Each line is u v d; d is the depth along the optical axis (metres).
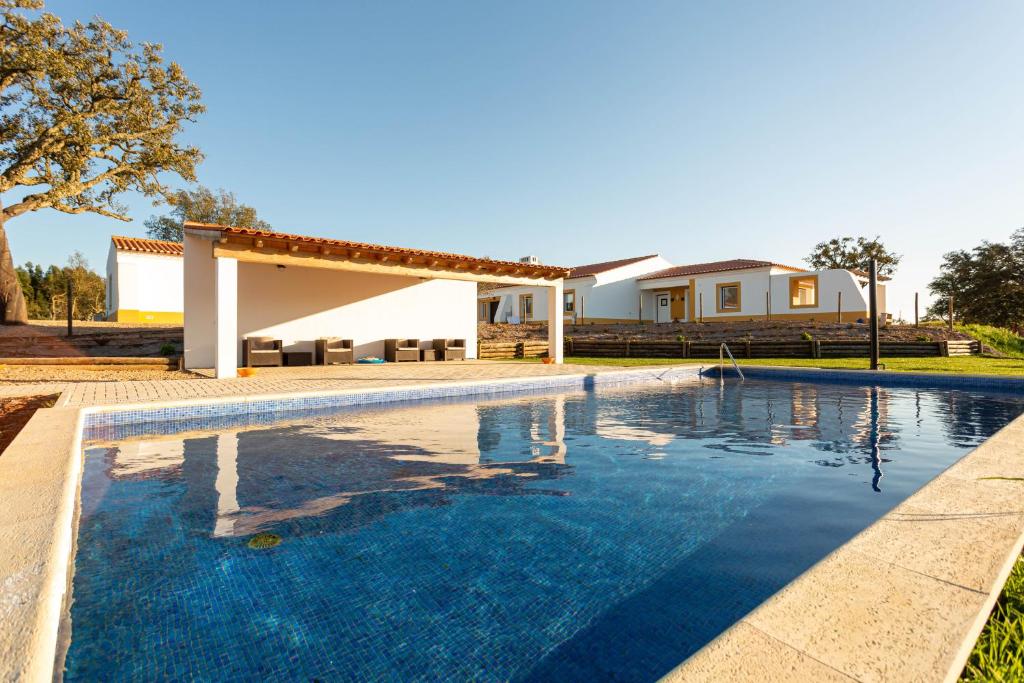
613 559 2.29
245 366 11.34
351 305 13.66
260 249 9.20
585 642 1.68
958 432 5.11
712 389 8.98
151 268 20.25
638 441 4.77
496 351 16.44
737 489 3.28
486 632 1.75
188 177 19.94
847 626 1.28
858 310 19.36
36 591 1.47
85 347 12.72
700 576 2.11
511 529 2.65
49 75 15.35
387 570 2.21
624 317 26.17
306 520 2.79
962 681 1.22
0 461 2.95
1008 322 27.17
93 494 3.21
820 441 4.73
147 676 1.52
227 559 2.31
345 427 5.47
